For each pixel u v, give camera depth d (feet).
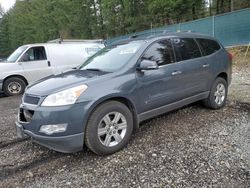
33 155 14.58
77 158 13.88
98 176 12.05
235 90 26.61
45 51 36.14
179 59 17.47
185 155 13.39
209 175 11.54
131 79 14.75
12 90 34.91
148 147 14.53
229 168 12.00
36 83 15.21
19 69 34.81
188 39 18.76
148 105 15.61
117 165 12.87
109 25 131.23
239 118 18.38
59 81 14.24
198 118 18.66
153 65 14.71
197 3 100.07
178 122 18.04
